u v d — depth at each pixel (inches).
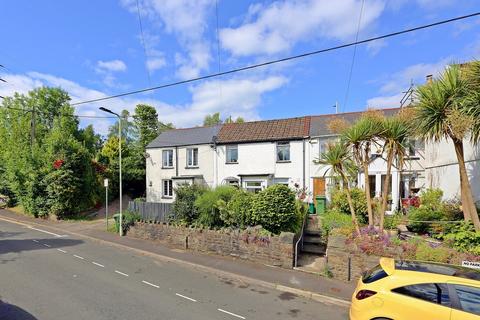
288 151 956.6
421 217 430.6
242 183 1002.1
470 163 443.8
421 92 353.4
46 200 925.2
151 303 294.2
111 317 258.7
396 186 759.1
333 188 665.6
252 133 1038.4
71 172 922.1
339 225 473.4
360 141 390.3
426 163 653.3
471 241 320.8
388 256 344.8
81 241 622.8
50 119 1373.0
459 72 339.6
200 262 450.3
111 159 1250.0
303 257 470.3
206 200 527.5
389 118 393.4
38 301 291.3
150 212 641.6
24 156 976.9
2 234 689.6
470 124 310.7
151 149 1203.2
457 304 192.1
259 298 320.2
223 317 268.4
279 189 466.9
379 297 212.1
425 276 208.2
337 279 370.3
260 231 457.7
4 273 382.9
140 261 467.2
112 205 1137.4
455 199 469.7
